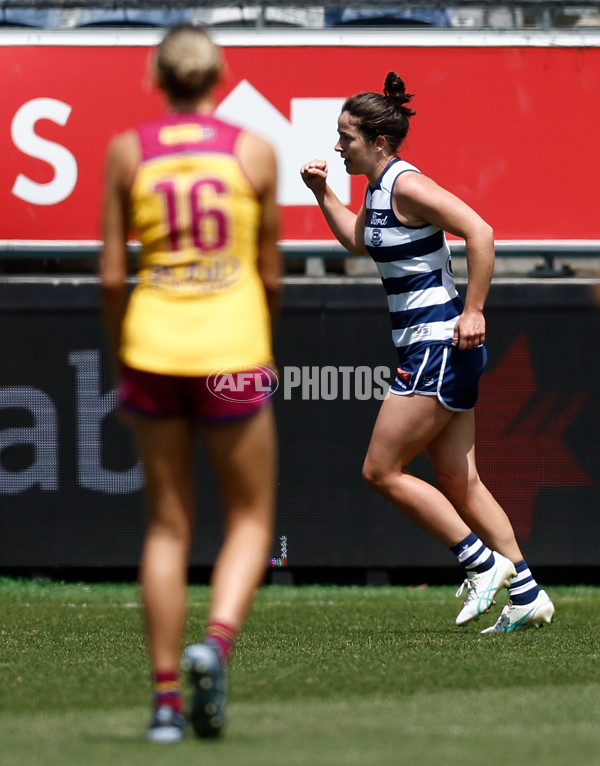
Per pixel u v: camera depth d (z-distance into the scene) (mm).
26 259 26359
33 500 25781
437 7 26828
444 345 17859
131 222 10156
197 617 21641
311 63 26031
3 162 25891
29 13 27094
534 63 26031
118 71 25922
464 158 25969
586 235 26000
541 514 25734
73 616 21828
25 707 11773
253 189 10031
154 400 9961
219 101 26000
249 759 8625
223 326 9867
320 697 12180
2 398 25734
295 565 25703
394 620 21078
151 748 9195
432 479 25578
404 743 9367
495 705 11484
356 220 19188
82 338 25766
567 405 25781
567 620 20734
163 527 10172
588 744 9328
